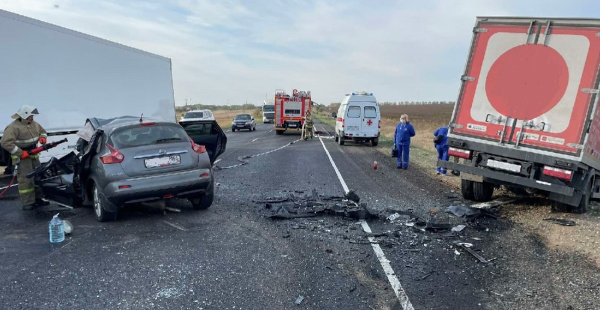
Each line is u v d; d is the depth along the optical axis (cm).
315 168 1229
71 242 540
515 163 706
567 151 650
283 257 491
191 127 987
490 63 732
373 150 1838
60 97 1009
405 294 399
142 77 1452
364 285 418
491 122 725
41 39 938
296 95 2919
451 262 485
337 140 2241
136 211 693
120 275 435
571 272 459
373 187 932
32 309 363
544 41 680
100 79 1184
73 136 1074
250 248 520
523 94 696
